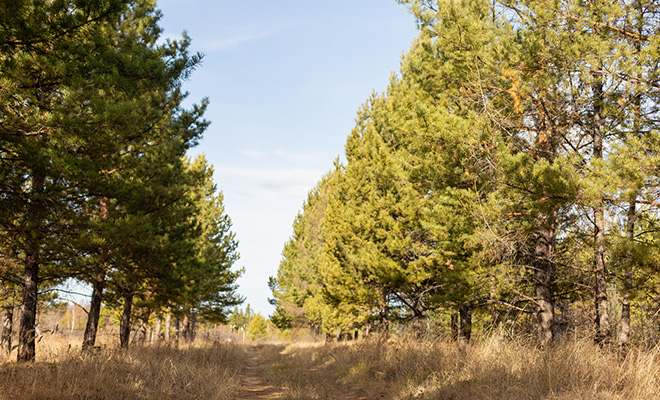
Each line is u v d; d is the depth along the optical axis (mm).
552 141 10109
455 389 8055
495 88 10117
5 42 6559
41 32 6578
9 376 7387
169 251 13219
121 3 7160
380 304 18703
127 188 10977
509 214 9094
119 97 7758
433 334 13227
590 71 8305
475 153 9156
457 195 9414
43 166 7676
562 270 12133
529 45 8430
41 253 10633
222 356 18016
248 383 14031
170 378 9367
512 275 10680
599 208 8211
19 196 8367
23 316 10609
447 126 9344
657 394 5980
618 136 9711
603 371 6738
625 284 9008
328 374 15984
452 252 12031
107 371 8398
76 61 7062
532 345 9133
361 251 16641
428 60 13758
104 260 12383
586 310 13484
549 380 6723
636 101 8961
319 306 31281
